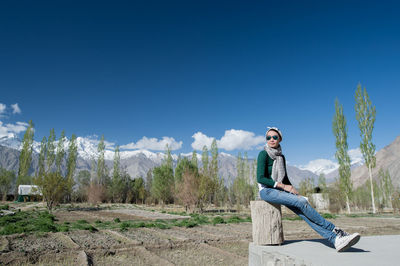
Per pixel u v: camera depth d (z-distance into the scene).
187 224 13.77
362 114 28.66
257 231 4.00
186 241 9.70
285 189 3.70
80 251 7.99
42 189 25.81
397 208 28.09
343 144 29.72
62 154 53.41
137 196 60.94
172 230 12.53
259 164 3.95
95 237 10.20
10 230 10.53
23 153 50.97
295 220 17.94
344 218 20.05
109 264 7.07
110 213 26.02
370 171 27.61
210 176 28.31
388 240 4.27
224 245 9.48
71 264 6.93
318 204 32.75
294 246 3.84
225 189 43.56
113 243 9.13
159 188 43.53
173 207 39.16
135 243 9.09
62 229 11.42
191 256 7.93
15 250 7.72
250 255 4.10
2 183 52.94
